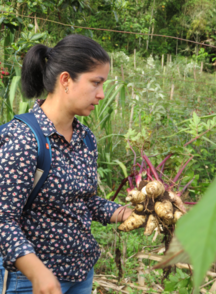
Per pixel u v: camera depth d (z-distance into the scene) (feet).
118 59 24.67
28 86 3.57
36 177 3.06
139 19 46.93
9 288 3.24
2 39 9.57
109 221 4.13
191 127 5.87
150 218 4.02
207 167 9.61
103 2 11.64
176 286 4.62
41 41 9.02
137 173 4.93
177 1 47.75
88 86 3.21
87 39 3.21
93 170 3.63
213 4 46.21
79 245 3.41
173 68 21.34
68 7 11.04
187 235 0.40
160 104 10.08
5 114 8.74
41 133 3.07
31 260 2.60
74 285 3.66
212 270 6.17
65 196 3.23
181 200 4.19
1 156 2.90
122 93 9.82
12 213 2.88
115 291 6.19
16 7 10.02
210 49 46.14
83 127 3.55
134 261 6.67
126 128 11.53
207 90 14.38
